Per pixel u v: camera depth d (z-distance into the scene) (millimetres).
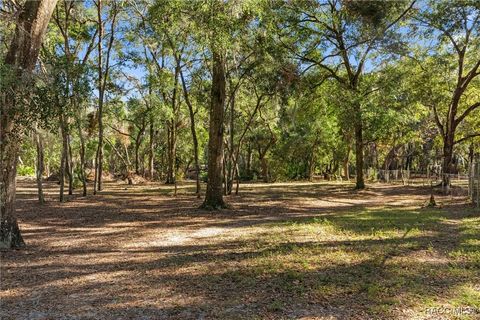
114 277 6395
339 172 46000
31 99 8109
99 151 21875
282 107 22984
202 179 39938
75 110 12133
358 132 24703
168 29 14328
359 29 19094
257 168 46344
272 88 17078
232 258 7500
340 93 21953
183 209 15445
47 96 8484
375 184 31578
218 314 4707
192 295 5430
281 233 10008
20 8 8000
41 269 6879
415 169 52969
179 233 10438
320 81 24391
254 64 15836
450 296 5129
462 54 22031
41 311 4918
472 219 11953
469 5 19297
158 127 34344
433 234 9539
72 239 9672
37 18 7922
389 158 38938
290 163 40531
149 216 13602
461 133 29891
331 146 39594
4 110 7648
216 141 15164
